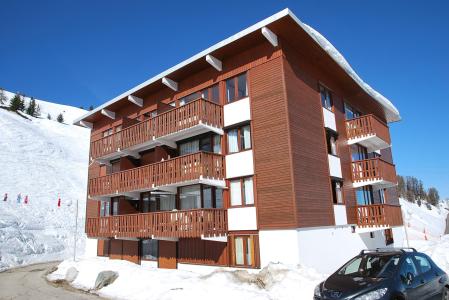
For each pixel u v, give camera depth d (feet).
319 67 63.93
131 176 67.67
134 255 70.64
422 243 96.22
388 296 23.41
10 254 89.40
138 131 68.69
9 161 189.57
